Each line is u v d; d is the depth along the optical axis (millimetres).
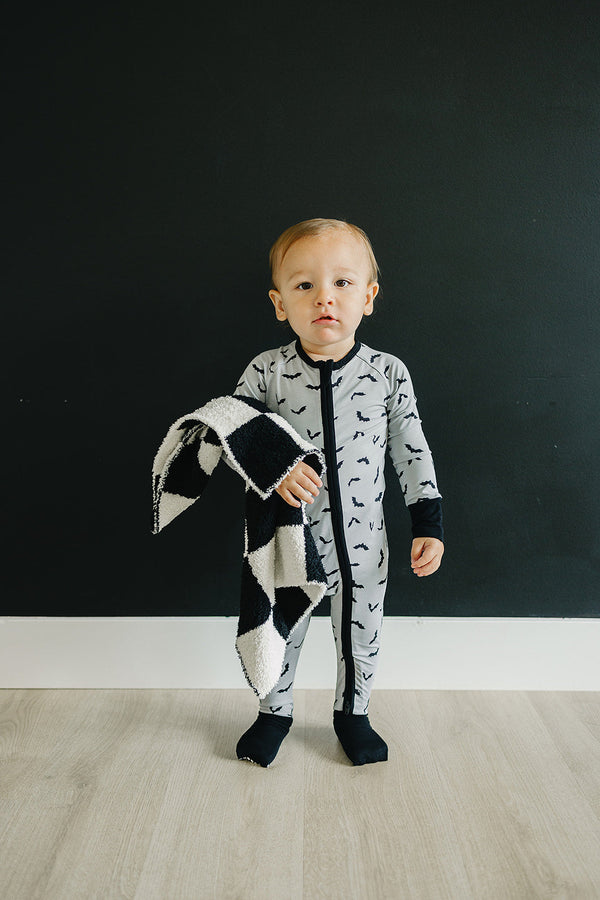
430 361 1837
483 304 1818
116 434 1875
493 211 1789
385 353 1676
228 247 1813
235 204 1799
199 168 1791
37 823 1403
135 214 1810
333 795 1497
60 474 1890
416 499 1641
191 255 1818
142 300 1835
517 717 1782
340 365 1624
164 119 1778
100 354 1853
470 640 1896
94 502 1895
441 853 1334
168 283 1828
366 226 1797
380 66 1754
